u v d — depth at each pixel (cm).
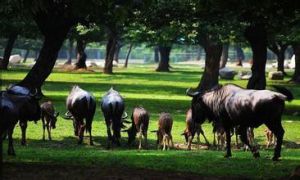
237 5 4041
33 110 4200
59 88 10194
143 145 4828
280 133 3450
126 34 14350
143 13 7162
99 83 11938
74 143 4812
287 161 3475
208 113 3812
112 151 4244
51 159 3497
